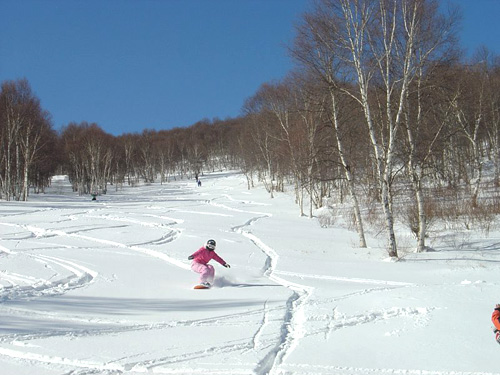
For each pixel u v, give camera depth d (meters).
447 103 17.38
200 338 6.23
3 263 12.83
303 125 30.20
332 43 16.27
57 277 11.05
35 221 24.80
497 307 5.79
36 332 6.43
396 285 10.48
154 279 11.10
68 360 5.34
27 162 43.19
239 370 5.04
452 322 6.68
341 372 5.01
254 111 51.34
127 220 26.11
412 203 24.28
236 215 30.17
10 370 5.01
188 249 16.23
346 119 18.70
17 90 47.81
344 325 6.80
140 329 6.73
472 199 25.52
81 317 7.42
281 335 6.41
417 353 5.52
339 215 29.06
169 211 32.19
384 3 15.20
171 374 4.99
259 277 11.66
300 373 5.00
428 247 16.77
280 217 29.97
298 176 31.44
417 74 15.98
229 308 8.07
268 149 48.44
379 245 18.34
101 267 12.56
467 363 5.16
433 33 15.24
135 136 102.88
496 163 32.84
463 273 11.71
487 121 32.53
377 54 15.82
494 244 17.55
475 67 30.69
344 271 12.43
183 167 110.88
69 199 47.69
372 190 28.36
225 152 110.31
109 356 5.46
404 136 17.62
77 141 70.88
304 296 9.22
